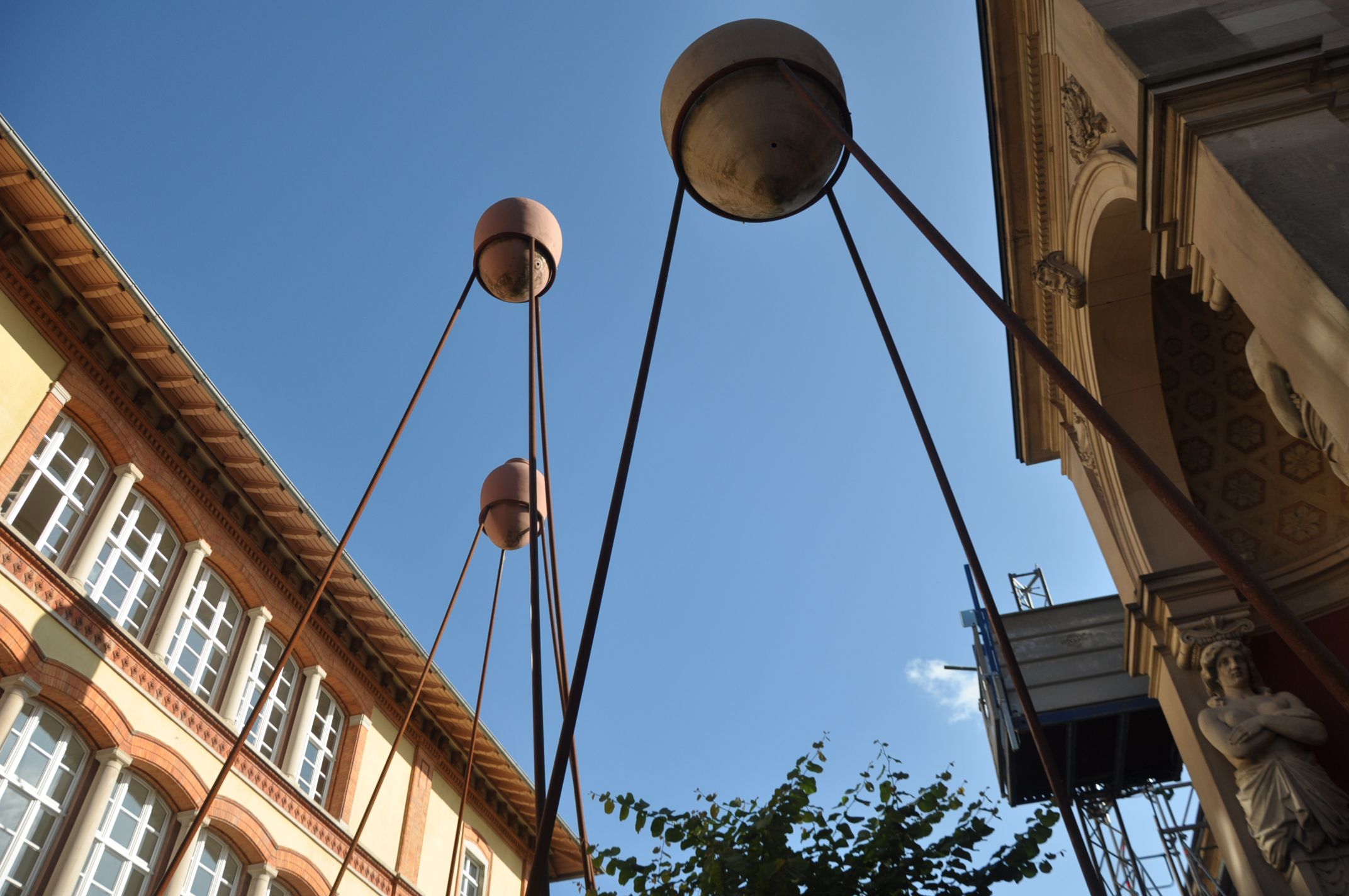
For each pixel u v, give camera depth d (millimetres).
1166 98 5973
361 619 18594
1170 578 9398
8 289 13000
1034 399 12609
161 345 14352
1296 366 5246
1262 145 5602
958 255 4363
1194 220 6102
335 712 18359
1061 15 7465
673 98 6395
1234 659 8633
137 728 13344
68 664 12500
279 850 15328
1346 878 7074
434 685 19781
